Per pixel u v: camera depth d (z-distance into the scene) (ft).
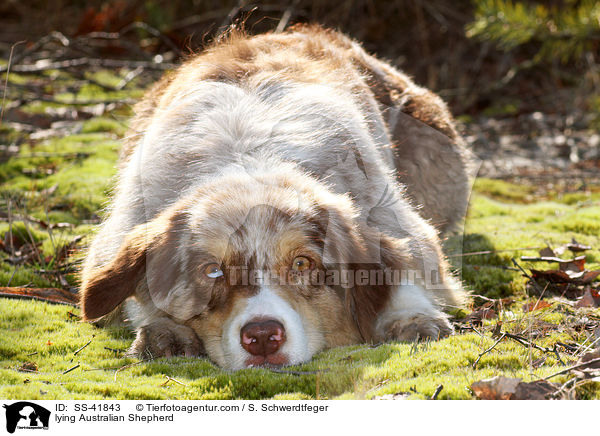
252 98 5.80
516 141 10.71
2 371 5.30
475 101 12.74
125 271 5.53
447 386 5.08
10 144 8.78
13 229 6.61
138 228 5.60
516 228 6.95
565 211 7.25
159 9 14.08
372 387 5.14
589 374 5.12
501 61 13.50
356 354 5.39
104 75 12.10
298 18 14.20
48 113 9.98
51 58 11.76
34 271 6.26
